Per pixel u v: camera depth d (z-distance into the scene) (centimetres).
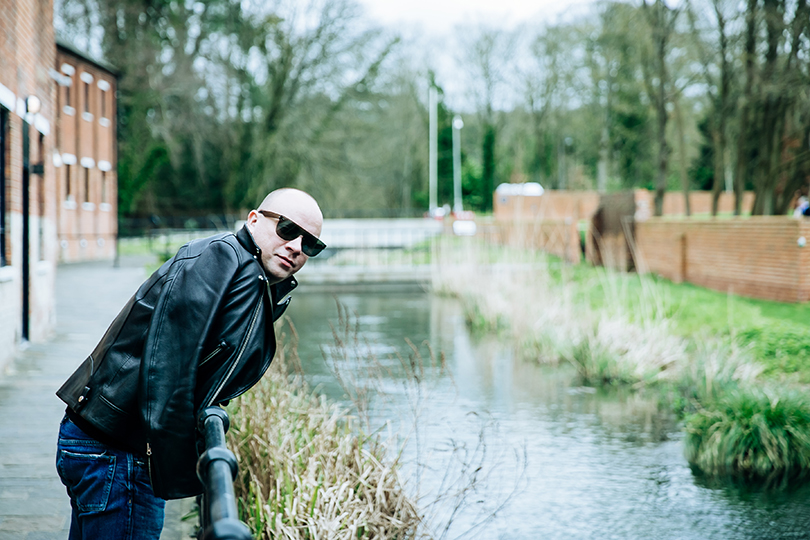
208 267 241
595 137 4803
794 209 2514
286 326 1593
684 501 609
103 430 247
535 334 1236
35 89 1111
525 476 656
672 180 5194
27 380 855
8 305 945
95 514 253
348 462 507
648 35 2412
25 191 1057
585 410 891
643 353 1061
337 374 609
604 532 543
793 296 1421
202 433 218
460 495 539
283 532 425
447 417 837
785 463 682
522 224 1725
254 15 4019
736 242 1588
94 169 3128
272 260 260
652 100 2488
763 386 809
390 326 1598
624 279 1333
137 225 4175
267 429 508
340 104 4144
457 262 2217
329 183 4238
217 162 4981
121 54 3950
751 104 2030
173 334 236
